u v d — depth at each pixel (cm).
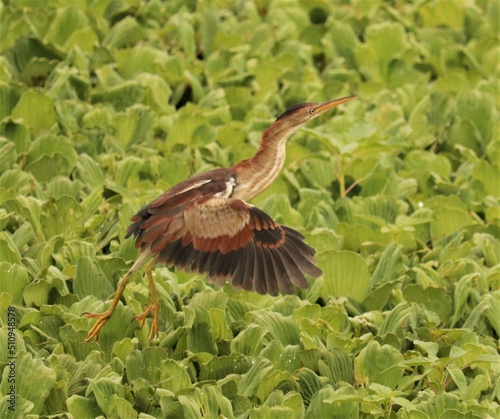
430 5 1961
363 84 1702
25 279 1122
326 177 1453
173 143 1480
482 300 1165
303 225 1349
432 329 1121
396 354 1057
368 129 1455
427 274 1235
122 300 1133
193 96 1625
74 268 1149
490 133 1595
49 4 1773
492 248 1275
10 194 1255
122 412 947
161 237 975
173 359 1033
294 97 1656
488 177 1448
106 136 1448
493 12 1981
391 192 1427
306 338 1070
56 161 1365
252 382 1011
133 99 1562
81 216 1248
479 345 1057
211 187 1007
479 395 1054
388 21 1880
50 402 985
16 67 1614
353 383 1062
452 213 1349
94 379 982
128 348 1044
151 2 1819
